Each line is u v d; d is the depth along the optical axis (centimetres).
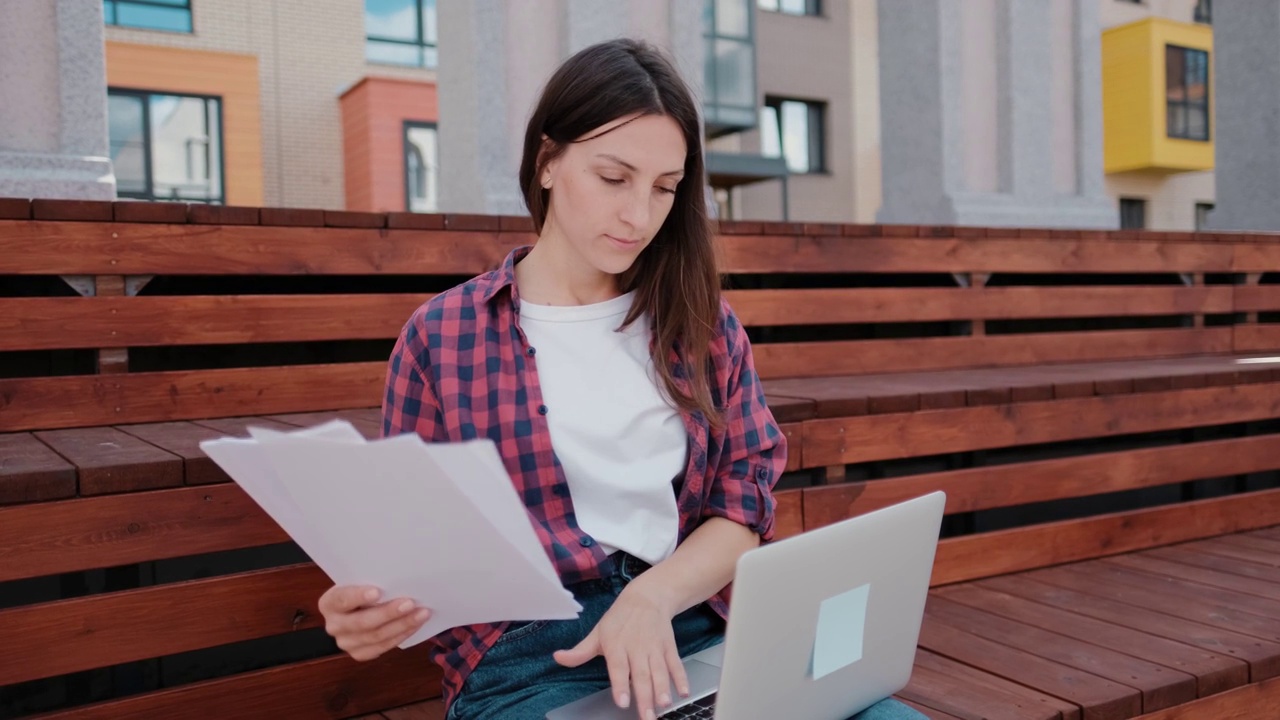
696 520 135
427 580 104
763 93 1543
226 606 167
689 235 134
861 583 114
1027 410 275
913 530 119
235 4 1195
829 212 1602
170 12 1159
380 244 271
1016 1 496
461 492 88
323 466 92
